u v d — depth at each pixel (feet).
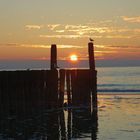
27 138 67.15
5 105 79.97
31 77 87.04
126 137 68.28
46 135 70.13
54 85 93.71
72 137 69.00
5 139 66.03
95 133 72.28
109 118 89.40
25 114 85.46
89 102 101.60
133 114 95.61
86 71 101.09
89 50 102.12
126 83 232.12
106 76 312.71
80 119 87.66
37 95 88.74
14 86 82.38
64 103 99.04
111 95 160.97
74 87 99.55
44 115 89.76
